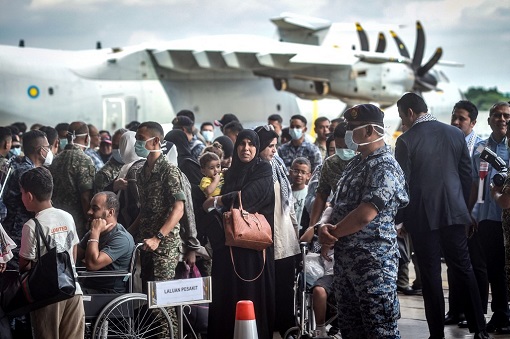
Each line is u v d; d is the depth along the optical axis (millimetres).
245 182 7234
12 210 7754
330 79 23891
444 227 7441
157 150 7434
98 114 21594
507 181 6656
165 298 6430
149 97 22344
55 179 8883
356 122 5867
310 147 11664
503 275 8328
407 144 7375
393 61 23812
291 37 26172
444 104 27844
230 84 23875
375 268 5758
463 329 8500
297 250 7527
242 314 6059
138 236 7527
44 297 5828
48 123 20938
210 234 7180
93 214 7059
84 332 6551
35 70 20656
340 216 5945
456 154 7461
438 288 7414
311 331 6973
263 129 7574
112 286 7035
